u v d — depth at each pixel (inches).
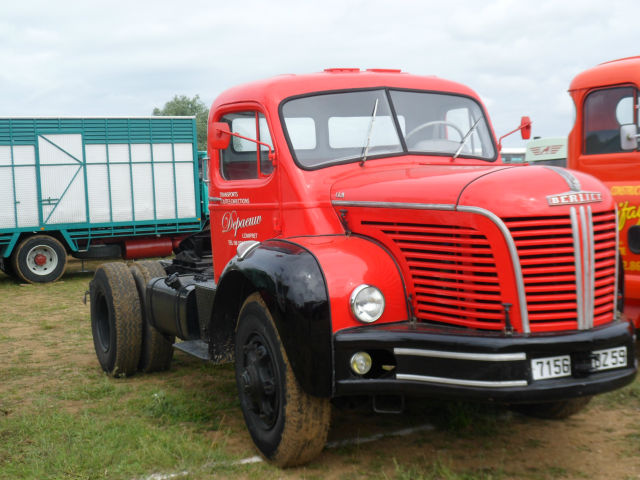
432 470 151.1
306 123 174.9
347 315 141.8
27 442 177.9
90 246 614.5
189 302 206.4
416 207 144.1
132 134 611.2
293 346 142.0
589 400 175.5
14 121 569.0
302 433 147.3
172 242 643.5
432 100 189.8
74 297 489.4
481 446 165.5
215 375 244.5
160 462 160.4
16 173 572.1
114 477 153.3
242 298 173.2
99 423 189.8
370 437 172.6
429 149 184.4
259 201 181.3
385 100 183.3
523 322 131.6
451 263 140.5
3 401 219.9
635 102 245.0
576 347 130.6
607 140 255.8
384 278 146.3
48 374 256.7
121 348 237.3
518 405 186.9
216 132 178.5
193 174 636.7
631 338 139.1
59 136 584.1
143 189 617.6
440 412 187.6
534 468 151.6
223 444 170.9
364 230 157.8
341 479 148.2
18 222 574.6
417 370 136.4
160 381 238.1
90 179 597.0
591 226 133.6
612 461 154.7
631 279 241.8
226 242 198.5
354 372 140.4
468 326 138.1
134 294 240.7
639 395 199.6
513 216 130.4
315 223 165.0
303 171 169.3
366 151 175.3
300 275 142.8
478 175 142.6
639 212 239.1
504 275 132.2
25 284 574.6
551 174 137.6
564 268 132.3
